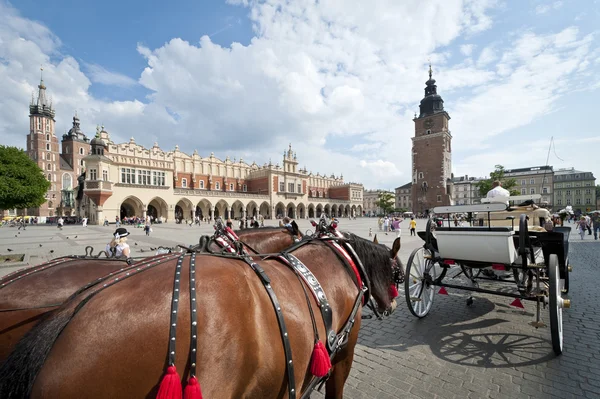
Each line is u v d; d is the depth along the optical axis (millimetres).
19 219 63719
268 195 64250
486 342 4672
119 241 6336
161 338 1273
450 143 75500
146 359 1230
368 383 3676
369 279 3178
